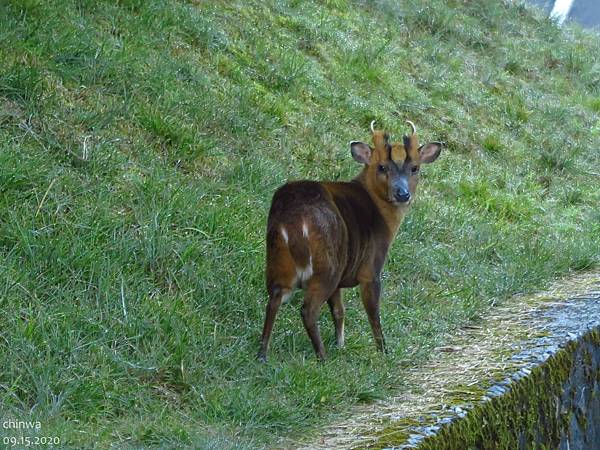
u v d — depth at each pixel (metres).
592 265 14.19
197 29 15.28
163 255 10.60
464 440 8.72
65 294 9.59
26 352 8.60
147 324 9.48
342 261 9.84
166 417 8.33
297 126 14.80
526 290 12.90
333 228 9.69
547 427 10.16
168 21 15.06
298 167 13.91
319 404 8.88
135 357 9.16
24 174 10.77
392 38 19.08
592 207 16.67
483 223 14.65
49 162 11.23
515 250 14.10
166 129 12.77
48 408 8.05
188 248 10.70
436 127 17.06
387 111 16.70
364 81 17.17
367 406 9.04
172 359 9.14
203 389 8.84
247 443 7.99
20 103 11.89
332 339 10.54
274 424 8.40
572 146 18.61
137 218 11.07
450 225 14.19
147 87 13.36
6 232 10.08
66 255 10.02
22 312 9.16
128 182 11.62
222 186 12.48
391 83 17.47
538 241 14.32
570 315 11.77
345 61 17.38
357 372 9.66
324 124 15.15
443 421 8.63
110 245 10.44
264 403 8.58
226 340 9.87
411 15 20.31
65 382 8.38
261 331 10.17
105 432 7.83
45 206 10.59
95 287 9.85
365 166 10.73
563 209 16.33
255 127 14.14
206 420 8.39
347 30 18.44
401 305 11.83
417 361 10.35
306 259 9.60
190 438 7.88
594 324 11.47
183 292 10.31
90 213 10.72
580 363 11.02
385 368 9.86
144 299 9.86
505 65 20.62
